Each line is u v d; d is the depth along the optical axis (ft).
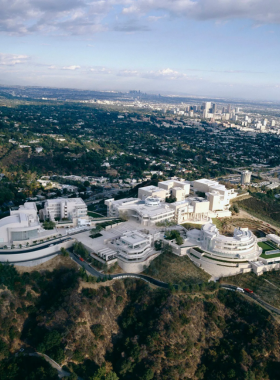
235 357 650.02
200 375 636.89
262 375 622.54
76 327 649.20
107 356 655.76
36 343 643.04
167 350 641.40
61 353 617.21
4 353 622.13
